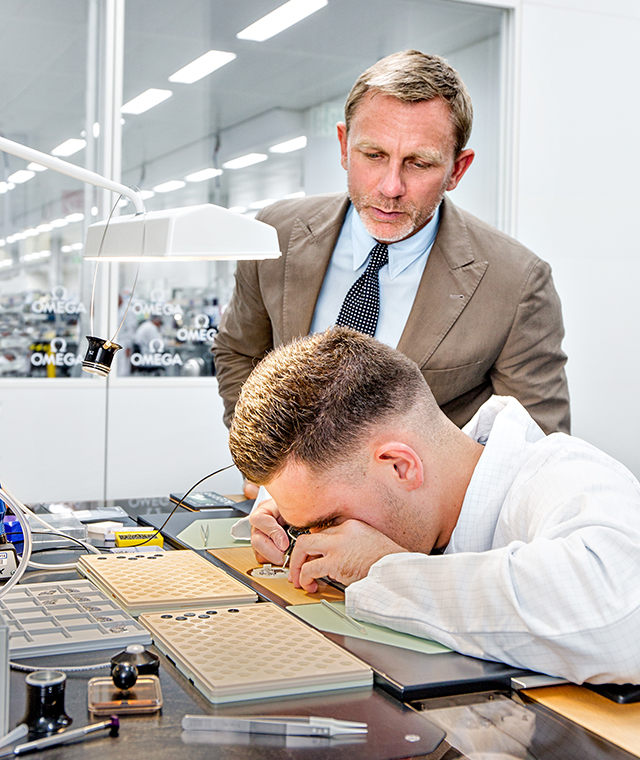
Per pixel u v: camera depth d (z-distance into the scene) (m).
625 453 3.62
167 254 0.89
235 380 1.77
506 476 0.95
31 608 0.86
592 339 3.54
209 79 3.02
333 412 0.88
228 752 0.58
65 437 2.90
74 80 2.84
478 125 3.39
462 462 0.97
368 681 0.72
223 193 3.07
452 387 1.47
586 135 3.48
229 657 0.73
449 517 0.96
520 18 3.34
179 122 2.99
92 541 1.25
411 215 1.36
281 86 3.12
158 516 1.43
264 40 3.08
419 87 1.26
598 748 0.61
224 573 1.03
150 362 3.01
